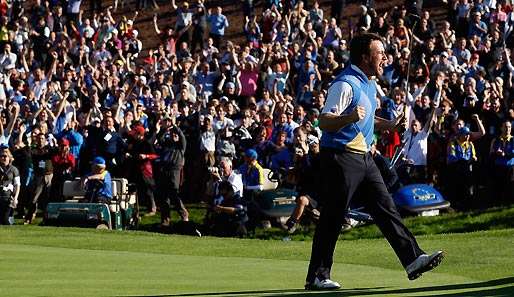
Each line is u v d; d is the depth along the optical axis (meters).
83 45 83.88
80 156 63.25
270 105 65.88
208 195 56.81
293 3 95.69
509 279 26.94
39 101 68.75
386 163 55.75
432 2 98.12
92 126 63.31
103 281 25.58
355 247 42.84
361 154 24.86
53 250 36.84
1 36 88.31
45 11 94.94
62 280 25.61
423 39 77.69
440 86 62.25
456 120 59.81
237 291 23.78
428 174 60.88
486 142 60.84
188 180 64.19
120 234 50.12
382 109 59.22
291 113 60.88
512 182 59.25
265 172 57.84
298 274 29.27
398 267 34.94
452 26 86.56
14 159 62.91
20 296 21.69
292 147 58.88
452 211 57.53
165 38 92.31
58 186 62.47
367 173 24.92
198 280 26.61
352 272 30.78
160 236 49.56
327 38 82.00
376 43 24.78
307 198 52.44
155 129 62.62
